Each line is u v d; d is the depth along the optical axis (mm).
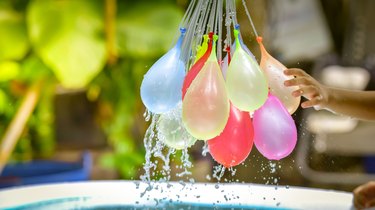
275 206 1139
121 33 1509
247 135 949
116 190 1218
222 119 910
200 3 968
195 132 909
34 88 1582
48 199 1184
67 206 1158
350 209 1132
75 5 1479
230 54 974
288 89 989
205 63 931
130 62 1572
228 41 977
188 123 909
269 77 986
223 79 932
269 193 1191
